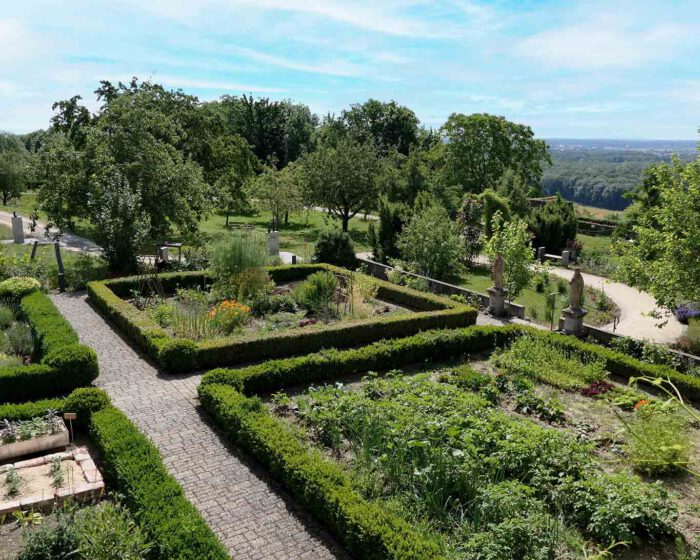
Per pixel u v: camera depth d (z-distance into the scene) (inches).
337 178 1189.1
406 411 298.8
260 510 247.0
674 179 535.8
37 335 422.6
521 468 265.4
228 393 331.3
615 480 246.5
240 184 1268.5
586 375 406.3
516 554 205.3
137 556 190.1
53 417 299.3
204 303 528.1
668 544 228.2
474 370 412.5
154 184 737.6
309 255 919.0
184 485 264.1
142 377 394.3
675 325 678.5
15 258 656.4
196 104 1105.4
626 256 582.2
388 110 2429.9
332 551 222.1
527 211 1185.4
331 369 403.2
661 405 173.9
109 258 662.5
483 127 1533.0
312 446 296.0
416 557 194.5
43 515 239.6
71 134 907.4
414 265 817.5
